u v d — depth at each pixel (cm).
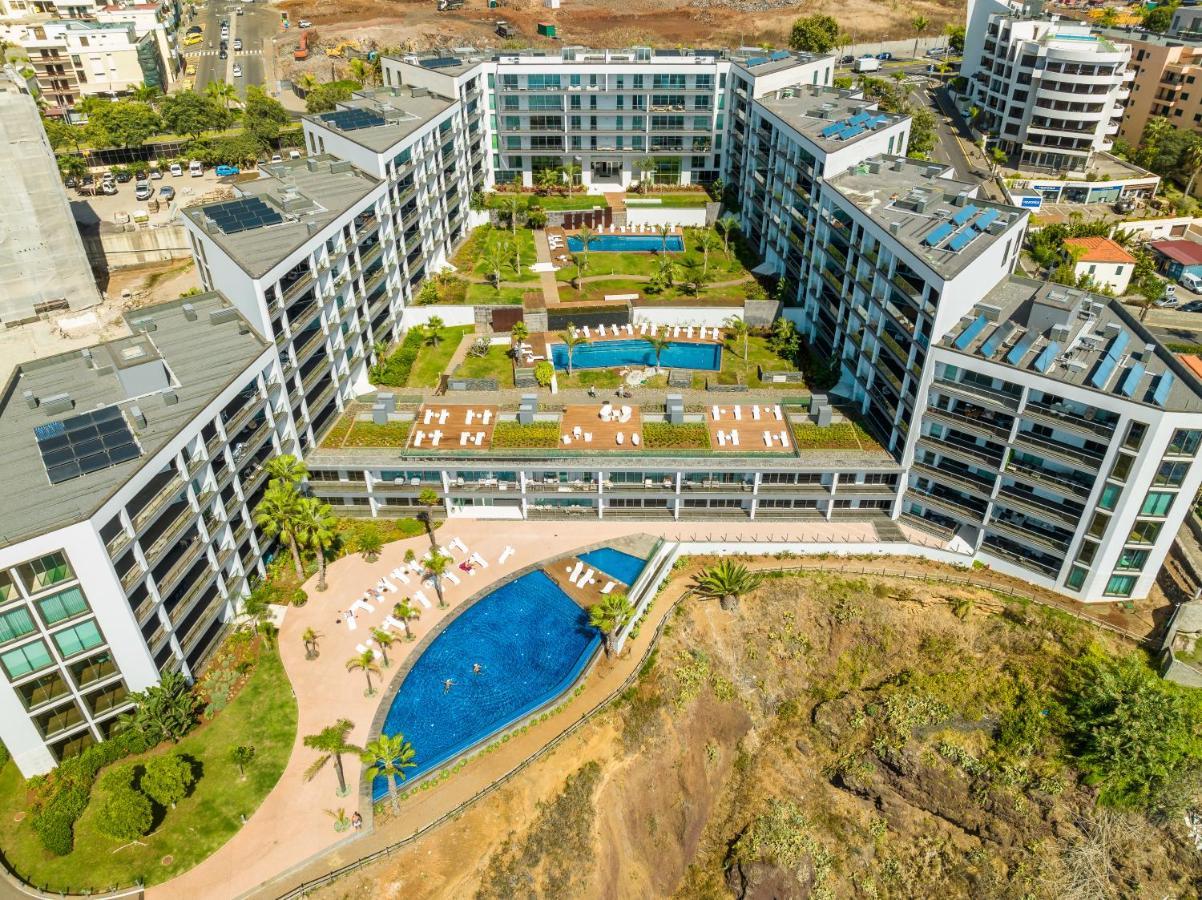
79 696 6875
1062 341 8669
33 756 6881
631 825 7519
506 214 15388
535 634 8500
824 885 7794
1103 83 16475
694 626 8769
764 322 12588
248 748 7294
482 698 7869
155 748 7338
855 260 10544
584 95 15350
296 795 7025
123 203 16288
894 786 8219
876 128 12369
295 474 8569
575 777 7362
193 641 7731
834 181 11356
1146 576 8562
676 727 8069
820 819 8219
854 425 10200
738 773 8450
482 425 10119
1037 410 8250
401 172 12062
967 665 8600
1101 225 15075
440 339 12394
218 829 6775
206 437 7906
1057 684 8238
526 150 16012
